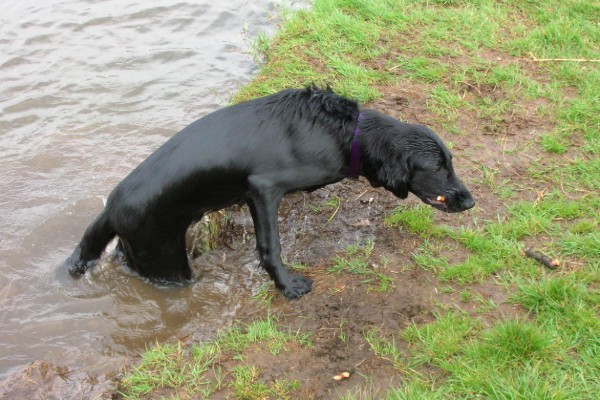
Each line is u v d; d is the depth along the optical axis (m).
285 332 2.15
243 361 2.06
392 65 3.11
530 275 2.21
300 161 2.17
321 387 1.99
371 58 3.16
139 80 3.27
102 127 3.02
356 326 2.13
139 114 3.09
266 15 3.72
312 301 2.24
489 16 3.37
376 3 3.47
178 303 2.36
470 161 2.63
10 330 2.28
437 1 3.49
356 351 2.07
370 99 2.92
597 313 2.07
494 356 1.97
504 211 2.44
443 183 2.19
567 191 2.49
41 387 2.09
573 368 1.93
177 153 2.21
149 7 3.77
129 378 2.07
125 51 3.45
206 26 3.63
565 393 1.87
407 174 2.16
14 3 3.80
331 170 2.20
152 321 2.31
